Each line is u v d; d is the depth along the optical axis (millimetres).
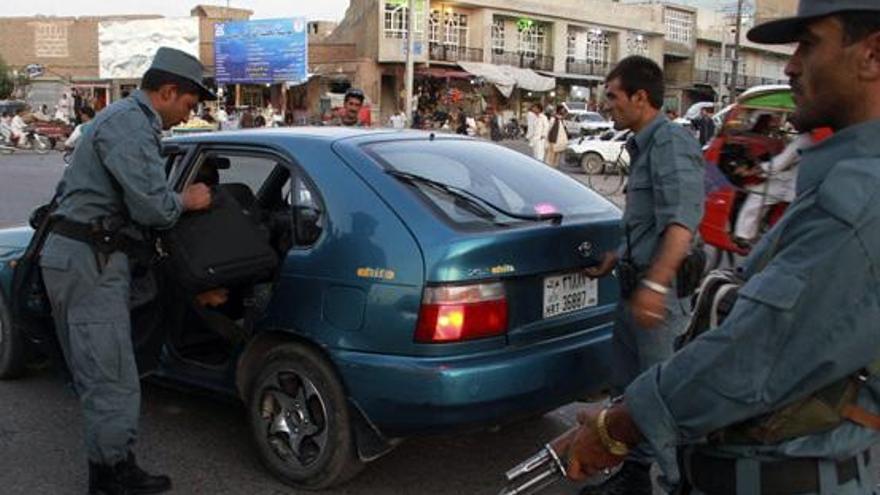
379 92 47969
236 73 47062
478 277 3338
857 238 1351
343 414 3535
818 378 1420
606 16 59844
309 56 49344
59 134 30797
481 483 3855
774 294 1412
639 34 62781
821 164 1447
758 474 1555
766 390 1443
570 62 57875
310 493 3729
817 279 1380
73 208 3473
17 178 18375
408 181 3645
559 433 4422
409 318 3312
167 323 3848
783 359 1426
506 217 3639
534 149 20172
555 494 3730
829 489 1524
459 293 3297
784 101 7531
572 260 3656
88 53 54531
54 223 3525
